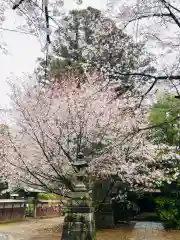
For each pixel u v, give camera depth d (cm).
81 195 731
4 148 990
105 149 1110
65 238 703
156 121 1388
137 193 1748
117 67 852
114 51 911
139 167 1263
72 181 991
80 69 1218
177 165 1370
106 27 908
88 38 1037
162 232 1440
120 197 1569
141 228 1592
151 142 1364
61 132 1023
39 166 996
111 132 1105
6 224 1867
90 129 1094
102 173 1180
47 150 992
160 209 1653
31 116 1012
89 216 716
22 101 1060
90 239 700
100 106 1065
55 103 1095
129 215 2066
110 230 1513
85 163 780
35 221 2119
